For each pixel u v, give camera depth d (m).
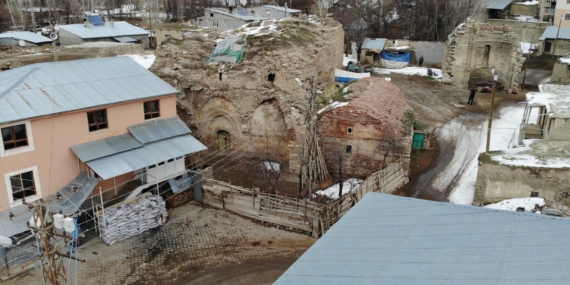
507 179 26.58
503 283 9.98
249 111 33.88
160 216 27.09
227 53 34.41
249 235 26.31
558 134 30.55
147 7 90.06
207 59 35.34
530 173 26.06
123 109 27.52
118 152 26.28
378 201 15.11
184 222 27.52
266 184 31.28
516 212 12.88
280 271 23.14
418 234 12.70
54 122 24.56
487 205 26.64
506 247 11.34
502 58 50.91
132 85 28.80
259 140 34.25
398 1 80.75
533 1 82.19
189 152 27.91
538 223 12.16
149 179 27.72
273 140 33.91
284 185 31.39
